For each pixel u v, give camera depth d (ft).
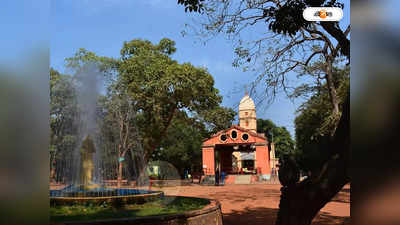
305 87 47.42
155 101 77.15
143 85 75.25
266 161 112.98
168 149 134.62
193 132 137.90
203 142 117.39
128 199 28.22
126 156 62.39
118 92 61.36
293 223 15.60
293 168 16.44
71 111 41.32
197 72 79.87
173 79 74.13
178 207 28.43
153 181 82.33
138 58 77.56
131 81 76.69
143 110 81.71
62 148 43.96
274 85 34.94
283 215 16.02
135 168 63.16
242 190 75.00
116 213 24.95
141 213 25.16
